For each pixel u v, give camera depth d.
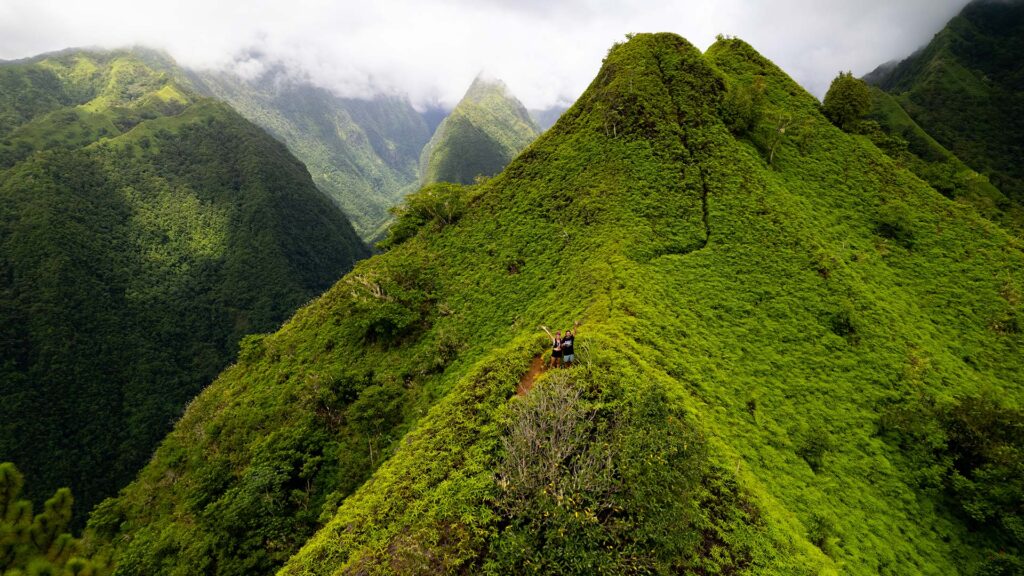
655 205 49.75
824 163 60.06
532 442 18.67
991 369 38.97
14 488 11.91
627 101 63.09
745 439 25.39
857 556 21.70
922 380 35.41
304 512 34.75
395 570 15.95
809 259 44.44
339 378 46.69
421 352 47.78
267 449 40.44
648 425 18.94
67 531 12.45
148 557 33.91
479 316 48.34
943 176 64.00
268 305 174.12
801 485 24.36
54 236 145.50
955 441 30.12
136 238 180.12
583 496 15.96
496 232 59.22
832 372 34.91
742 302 39.44
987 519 26.17
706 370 30.05
